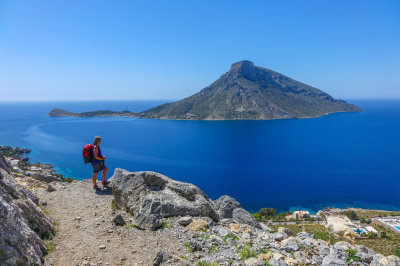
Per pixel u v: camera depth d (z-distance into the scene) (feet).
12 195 26.48
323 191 407.03
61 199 41.55
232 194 393.70
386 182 449.89
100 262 23.16
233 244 28.86
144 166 536.42
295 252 27.89
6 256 17.39
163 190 38.63
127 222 33.30
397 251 35.01
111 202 41.24
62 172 450.71
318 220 245.45
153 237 28.96
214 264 23.50
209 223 34.06
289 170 535.19
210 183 444.96
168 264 23.18
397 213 299.99
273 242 32.09
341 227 35.78
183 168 535.60
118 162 566.36
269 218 271.08
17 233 20.10
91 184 51.21
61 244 25.95
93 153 47.47
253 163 590.55
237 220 43.39
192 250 26.71
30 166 407.03
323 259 25.61
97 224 31.68
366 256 26.27
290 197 382.63
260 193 400.06
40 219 27.04
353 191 405.39
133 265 23.13
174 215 34.78
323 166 567.18
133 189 38.22
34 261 20.01
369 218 273.75
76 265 22.29
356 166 564.30
